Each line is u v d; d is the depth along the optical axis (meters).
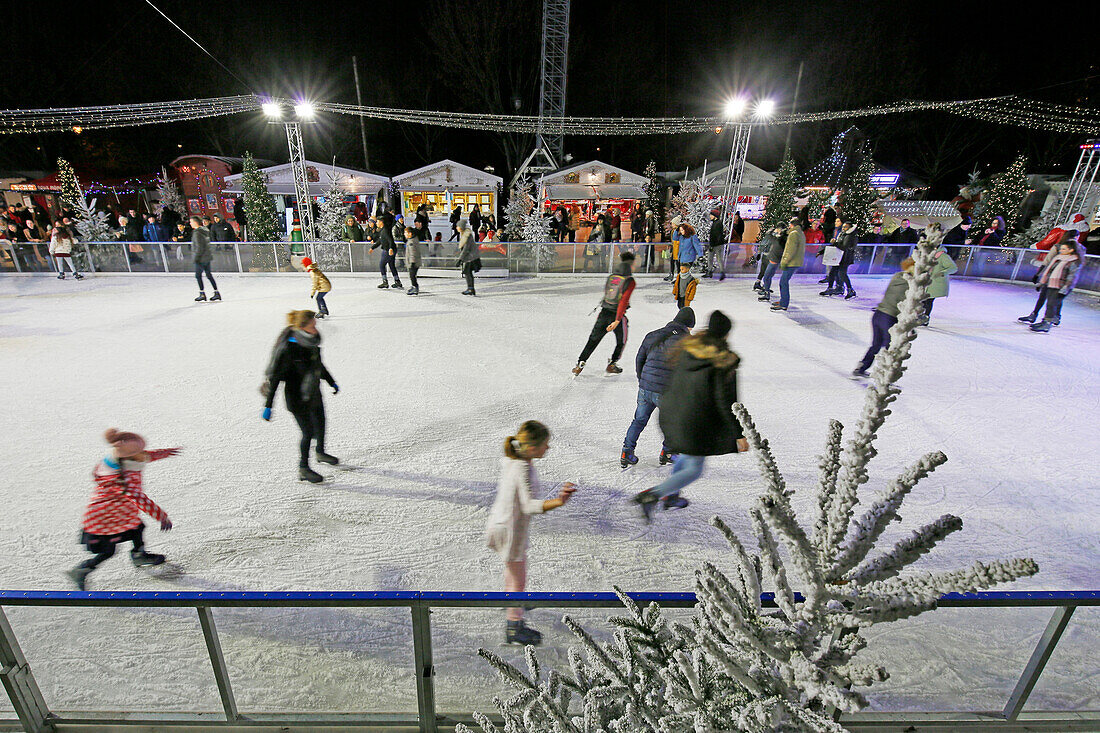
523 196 18.00
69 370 6.86
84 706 2.24
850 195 19.00
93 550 3.23
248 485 4.39
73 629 2.25
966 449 5.14
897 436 5.39
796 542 1.15
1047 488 4.51
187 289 11.72
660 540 3.81
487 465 4.76
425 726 2.15
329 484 4.43
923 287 0.97
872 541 1.13
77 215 15.23
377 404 5.98
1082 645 2.34
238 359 7.28
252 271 13.16
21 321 9.05
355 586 3.33
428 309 10.16
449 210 21.09
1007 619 2.32
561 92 24.64
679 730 1.39
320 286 9.11
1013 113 15.70
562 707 1.74
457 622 2.46
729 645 1.40
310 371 4.18
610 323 6.40
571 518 4.04
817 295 11.45
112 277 12.90
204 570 3.45
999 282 12.63
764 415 5.81
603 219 14.93
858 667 1.09
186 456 4.83
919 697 2.31
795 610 1.22
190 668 2.38
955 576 1.00
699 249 11.32
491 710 2.28
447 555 3.63
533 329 8.95
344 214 14.98
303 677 2.44
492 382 6.64
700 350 3.39
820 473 1.30
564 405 6.00
